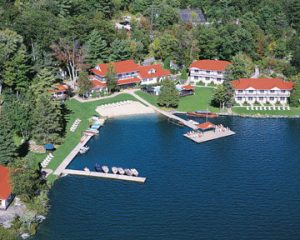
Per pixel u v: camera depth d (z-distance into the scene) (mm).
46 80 198000
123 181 154125
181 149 176625
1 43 199875
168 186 151500
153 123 198375
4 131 150500
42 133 170750
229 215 137000
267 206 141750
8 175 140750
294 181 155625
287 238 127562
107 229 129875
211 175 158750
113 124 196500
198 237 127375
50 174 156125
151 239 126188
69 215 135625
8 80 194250
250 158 170625
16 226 127125
